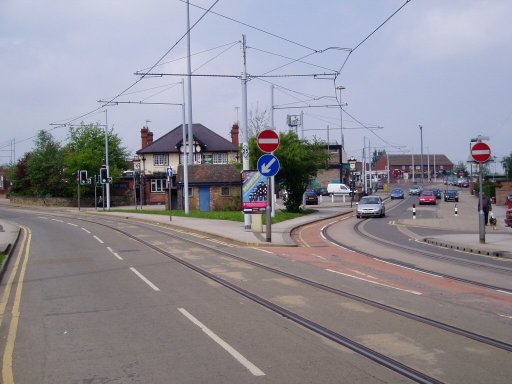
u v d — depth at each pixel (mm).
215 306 11000
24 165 82688
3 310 11148
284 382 6566
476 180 96375
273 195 40812
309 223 38094
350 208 60844
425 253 20438
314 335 8727
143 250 21516
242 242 23422
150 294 12414
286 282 13758
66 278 15094
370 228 34062
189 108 47469
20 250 22938
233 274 15102
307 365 7207
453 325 9242
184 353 7832
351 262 17672
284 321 9688
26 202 77938
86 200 73438
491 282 13789
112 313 10609
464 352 7719
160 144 84562
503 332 8781
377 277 14547
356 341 8320
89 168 72500
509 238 24641
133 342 8508
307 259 18391
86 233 31047
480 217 22578
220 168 55625
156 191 77312
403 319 9727
